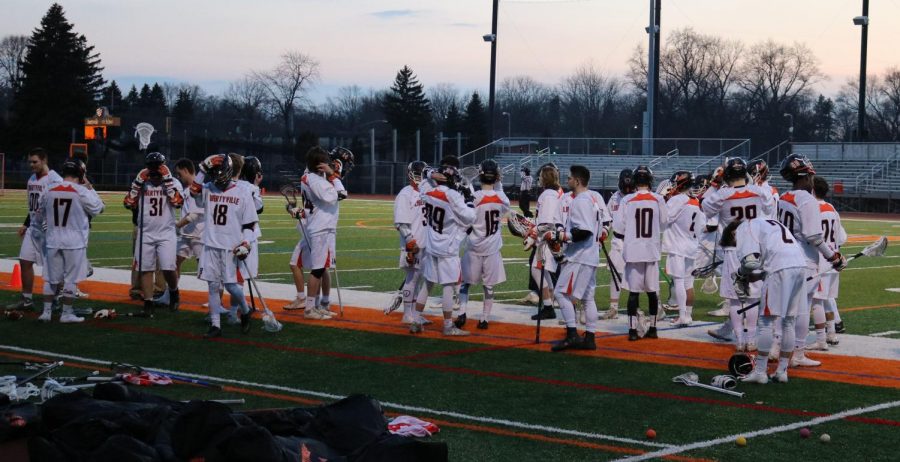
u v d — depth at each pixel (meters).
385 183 67.62
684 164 54.62
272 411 6.58
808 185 9.79
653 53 54.59
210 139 74.56
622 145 57.28
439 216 11.41
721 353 10.67
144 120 78.19
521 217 11.59
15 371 9.19
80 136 76.94
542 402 8.35
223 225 11.19
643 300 15.41
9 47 109.94
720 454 6.86
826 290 10.76
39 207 12.62
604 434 7.35
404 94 95.75
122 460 5.46
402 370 9.59
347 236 28.03
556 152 58.91
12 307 12.77
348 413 6.49
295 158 74.88
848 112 100.38
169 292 13.05
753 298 10.35
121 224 30.72
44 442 5.61
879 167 51.91
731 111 95.75
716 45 94.75
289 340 11.12
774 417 7.95
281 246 23.75
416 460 5.74
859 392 8.88
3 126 77.62
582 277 10.69
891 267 21.03
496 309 13.92
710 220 13.56
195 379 8.87
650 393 8.73
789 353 9.21
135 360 9.84
